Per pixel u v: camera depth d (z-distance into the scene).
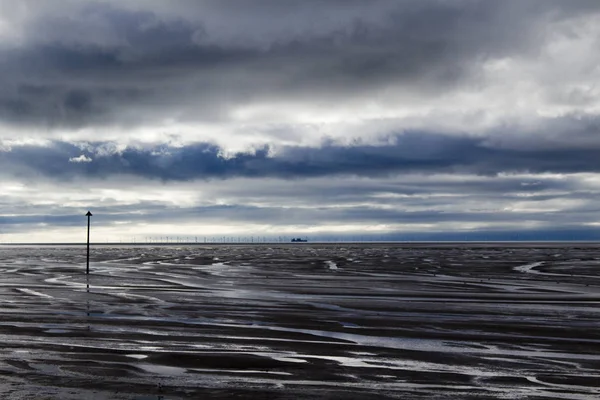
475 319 25.39
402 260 87.00
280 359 17.16
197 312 27.36
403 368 16.06
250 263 78.50
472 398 13.09
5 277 51.00
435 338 20.81
